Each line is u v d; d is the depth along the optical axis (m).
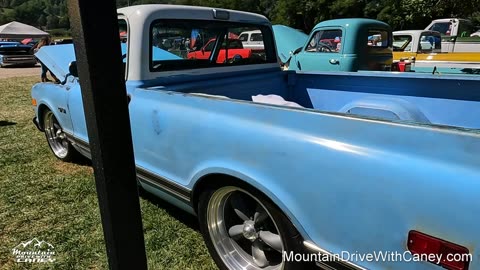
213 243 2.19
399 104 2.91
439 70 9.02
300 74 3.53
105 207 1.16
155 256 2.38
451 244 1.18
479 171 1.16
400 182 1.28
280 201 1.63
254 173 1.72
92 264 2.35
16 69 18.03
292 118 1.67
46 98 3.66
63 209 3.03
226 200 2.10
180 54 2.87
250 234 2.04
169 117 2.15
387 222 1.32
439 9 7.70
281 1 35.59
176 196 2.26
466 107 2.67
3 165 4.00
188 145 2.05
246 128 1.77
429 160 1.26
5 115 6.64
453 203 1.17
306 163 1.52
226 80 3.04
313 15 34.31
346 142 1.45
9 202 3.15
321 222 1.52
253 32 3.51
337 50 7.46
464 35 12.80
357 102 3.12
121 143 1.13
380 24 7.75
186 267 2.29
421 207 1.23
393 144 1.36
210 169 1.92
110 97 1.08
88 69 1.03
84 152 3.29
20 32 37.12
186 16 2.84
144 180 2.48
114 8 1.05
